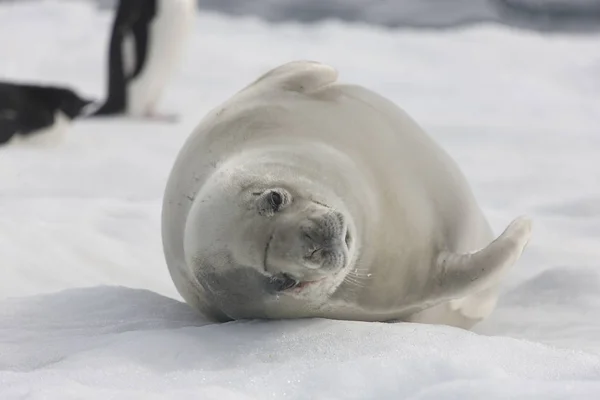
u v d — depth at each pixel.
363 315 14.67
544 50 74.56
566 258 20.06
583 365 12.03
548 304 17.11
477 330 16.19
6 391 11.08
